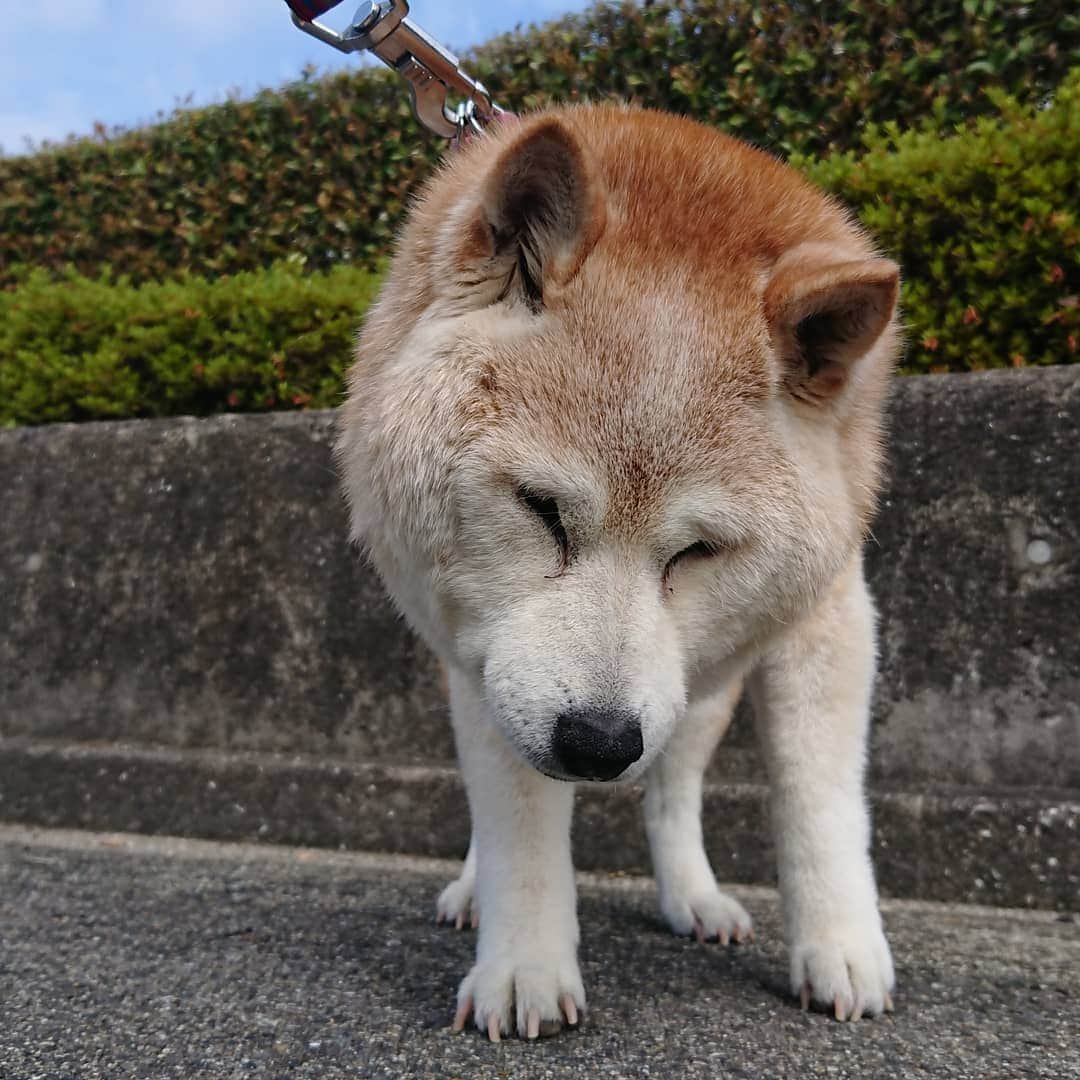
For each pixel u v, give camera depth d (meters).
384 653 0.89
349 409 0.56
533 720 0.42
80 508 1.00
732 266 0.47
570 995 0.45
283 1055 0.42
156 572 0.96
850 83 1.06
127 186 1.39
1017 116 0.89
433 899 0.71
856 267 0.44
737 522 0.44
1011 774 0.75
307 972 0.53
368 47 0.64
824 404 0.48
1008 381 0.77
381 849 0.85
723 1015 0.47
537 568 0.44
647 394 0.43
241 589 0.94
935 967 0.55
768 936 0.62
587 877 0.79
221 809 0.89
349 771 0.86
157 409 1.13
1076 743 0.74
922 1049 0.43
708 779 0.80
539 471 0.43
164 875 0.77
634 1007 0.48
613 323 0.44
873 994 0.47
